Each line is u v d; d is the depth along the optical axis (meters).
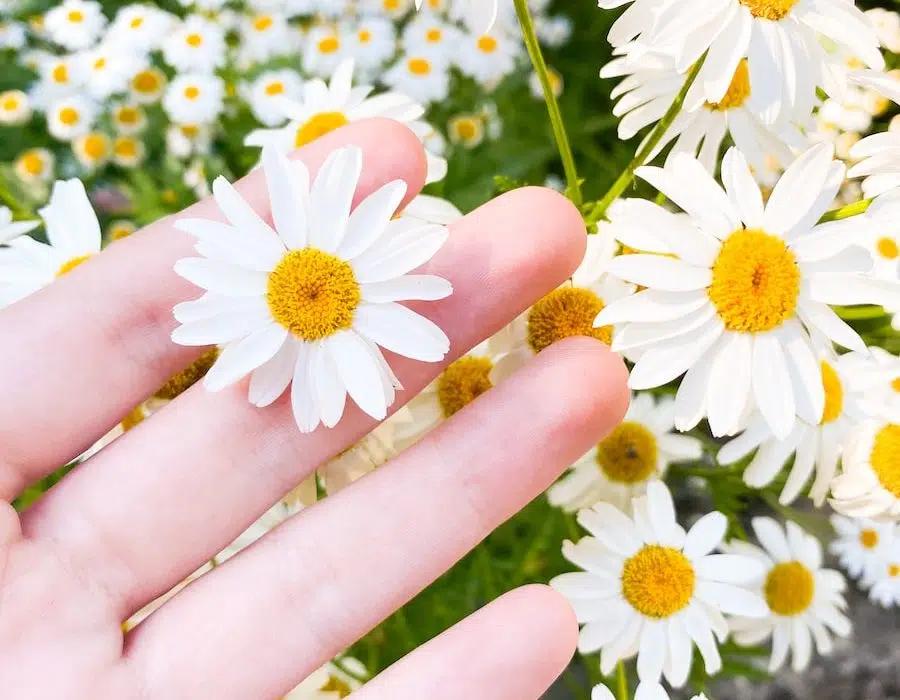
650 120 0.22
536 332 0.22
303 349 0.20
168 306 0.22
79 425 0.22
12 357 0.21
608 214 0.21
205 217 0.22
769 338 0.20
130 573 0.21
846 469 0.23
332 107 0.25
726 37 0.20
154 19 0.31
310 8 0.31
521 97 0.33
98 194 0.32
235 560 0.21
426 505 0.21
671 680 0.23
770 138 0.22
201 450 0.21
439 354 0.20
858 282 0.20
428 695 0.21
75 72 0.31
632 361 0.23
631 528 0.23
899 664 0.35
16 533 0.21
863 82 0.20
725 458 0.23
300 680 0.21
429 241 0.20
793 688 0.35
